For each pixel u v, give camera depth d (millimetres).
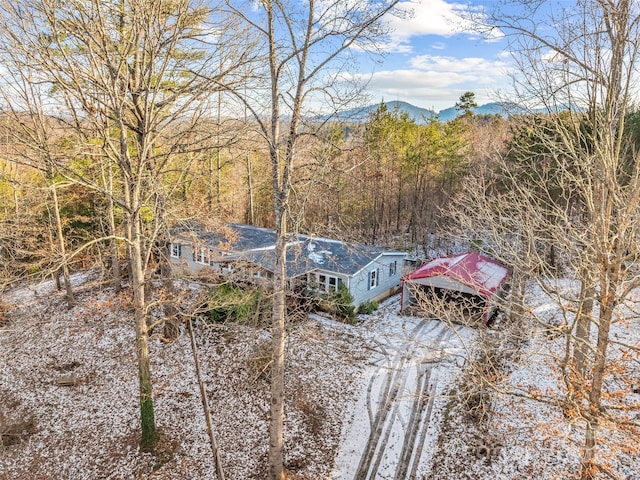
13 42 10258
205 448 12352
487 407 12930
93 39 9961
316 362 16656
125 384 15391
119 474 11438
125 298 20562
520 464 10984
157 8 11078
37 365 17297
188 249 25016
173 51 12625
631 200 6797
